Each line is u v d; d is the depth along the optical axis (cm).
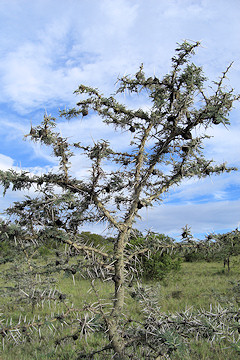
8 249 325
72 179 265
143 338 260
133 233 294
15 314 602
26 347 456
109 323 252
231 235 290
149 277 1201
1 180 234
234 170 311
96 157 249
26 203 246
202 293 862
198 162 314
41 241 249
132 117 306
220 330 246
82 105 290
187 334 254
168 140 290
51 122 237
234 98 257
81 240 275
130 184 303
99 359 319
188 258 1794
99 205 267
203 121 272
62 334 471
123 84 292
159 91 284
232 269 1414
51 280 551
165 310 688
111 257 266
